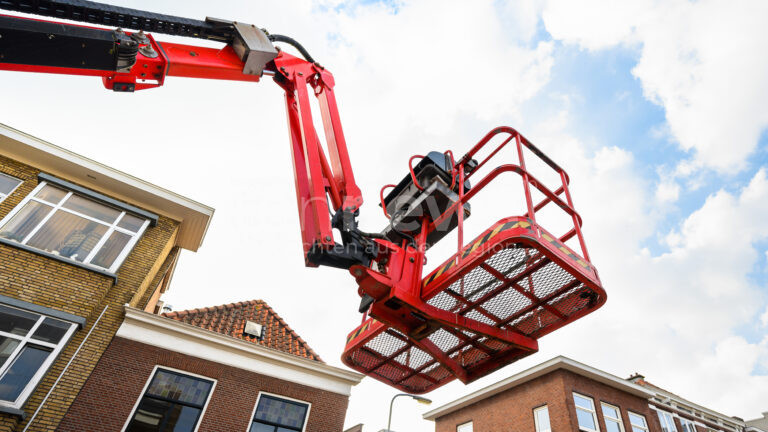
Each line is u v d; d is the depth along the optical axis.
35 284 7.91
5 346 7.27
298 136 5.22
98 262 8.98
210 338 9.38
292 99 5.42
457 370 5.28
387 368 5.75
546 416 16.00
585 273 3.79
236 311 11.88
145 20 4.19
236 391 9.16
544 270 3.93
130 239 9.68
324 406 9.95
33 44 3.58
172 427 8.26
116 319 8.70
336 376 10.43
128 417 7.91
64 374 7.65
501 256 3.79
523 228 3.56
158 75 4.45
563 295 4.21
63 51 3.72
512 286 4.10
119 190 10.14
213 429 8.52
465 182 5.53
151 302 11.57
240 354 9.68
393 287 4.07
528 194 4.20
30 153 9.36
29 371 7.28
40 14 3.63
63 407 7.38
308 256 4.28
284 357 9.98
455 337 4.95
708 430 20.97
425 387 5.96
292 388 9.82
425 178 5.39
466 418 19.59
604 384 17.31
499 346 4.98
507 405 17.78
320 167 4.59
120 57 3.95
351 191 4.57
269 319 12.36
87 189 9.74
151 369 8.55
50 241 8.70
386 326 4.67
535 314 4.56
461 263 3.89
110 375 8.09
